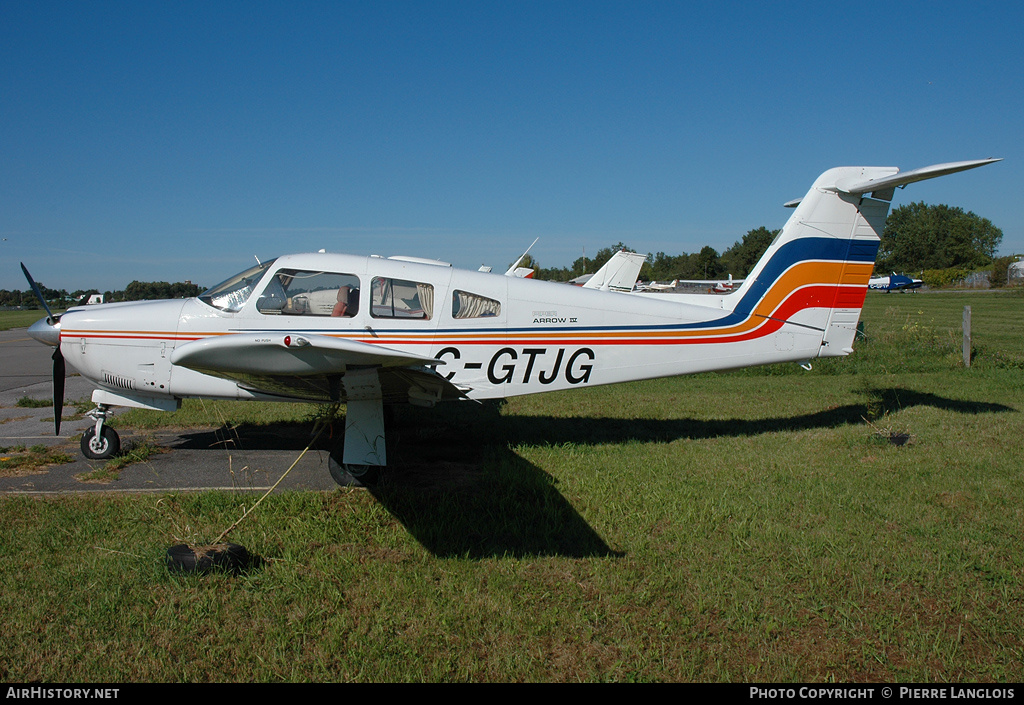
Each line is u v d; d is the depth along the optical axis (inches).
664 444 250.4
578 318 238.4
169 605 127.7
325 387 202.4
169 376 226.5
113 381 227.3
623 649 117.6
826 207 247.6
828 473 210.1
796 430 275.3
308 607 129.1
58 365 234.2
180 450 243.0
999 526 165.9
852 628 124.0
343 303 225.0
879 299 1571.1
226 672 109.9
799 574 142.9
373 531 164.4
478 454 238.1
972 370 425.7
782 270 249.9
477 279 233.8
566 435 266.8
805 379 417.7
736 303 251.0
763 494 189.9
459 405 330.6
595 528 167.0
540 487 191.9
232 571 140.1
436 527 163.6
